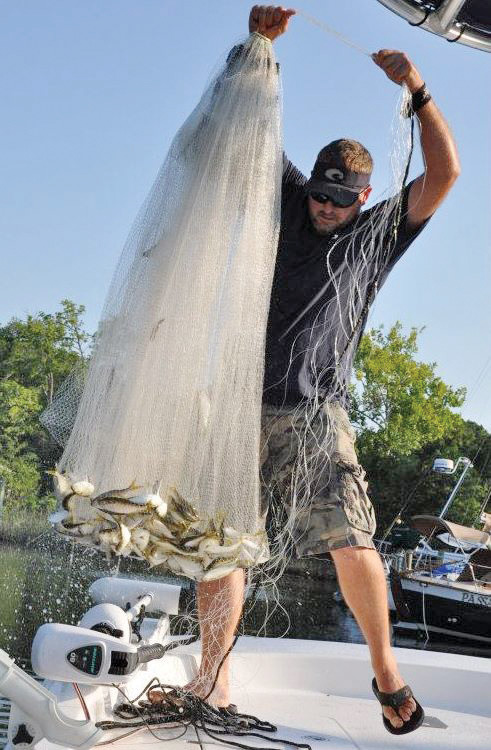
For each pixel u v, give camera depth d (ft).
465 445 139.23
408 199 8.02
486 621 58.75
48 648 5.88
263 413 8.02
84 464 6.57
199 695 8.00
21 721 5.56
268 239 7.07
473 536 63.41
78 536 6.47
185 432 6.57
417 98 7.78
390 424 131.03
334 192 7.77
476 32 9.55
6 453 97.96
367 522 7.98
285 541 8.14
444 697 9.96
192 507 6.46
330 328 8.08
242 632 10.66
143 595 8.82
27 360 135.74
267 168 7.11
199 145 7.11
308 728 8.39
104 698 7.31
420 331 132.46
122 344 6.75
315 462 7.95
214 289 6.79
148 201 7.16
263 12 7.54
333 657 10.12
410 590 60.44
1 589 38.73
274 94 7.31
